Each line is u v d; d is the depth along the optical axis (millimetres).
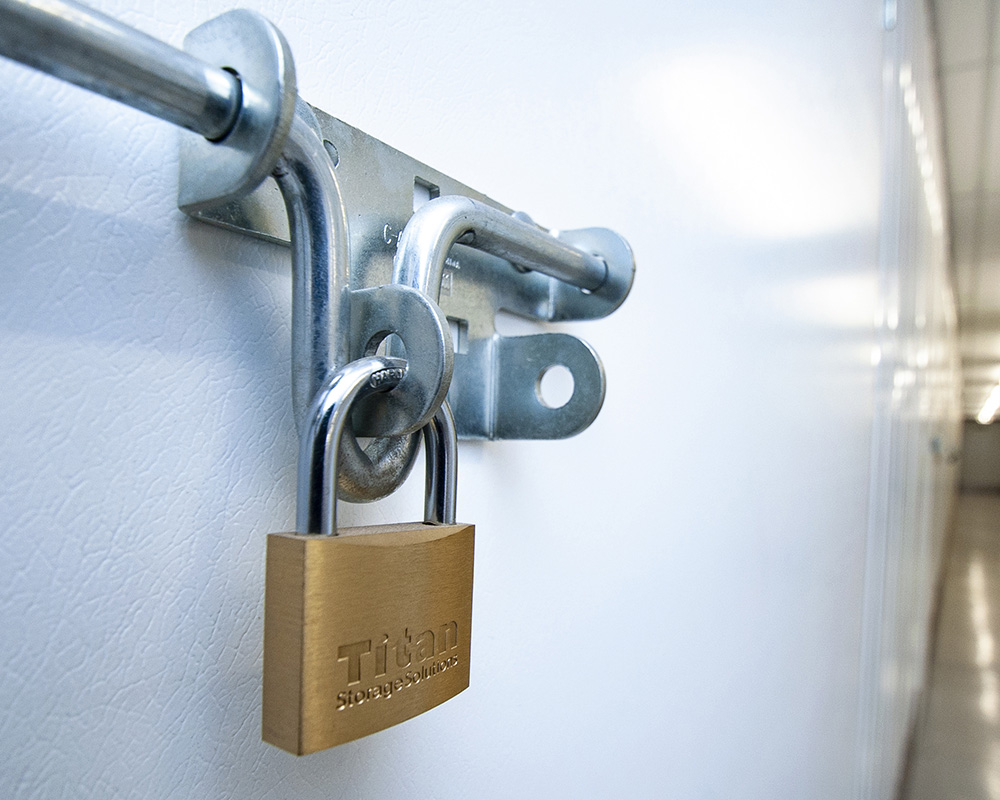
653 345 580
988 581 7074
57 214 205
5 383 195
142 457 224
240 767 251
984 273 7789
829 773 1279
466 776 368
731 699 762
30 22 145
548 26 453
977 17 3566
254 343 257
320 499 208
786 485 974
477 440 369
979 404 14922
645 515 566
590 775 490
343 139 274
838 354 1341
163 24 232
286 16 273
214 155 213
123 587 219
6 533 194
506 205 398
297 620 198
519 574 411
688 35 661
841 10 1296
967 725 3473
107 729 214
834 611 1318
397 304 230
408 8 336
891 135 2016
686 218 647
